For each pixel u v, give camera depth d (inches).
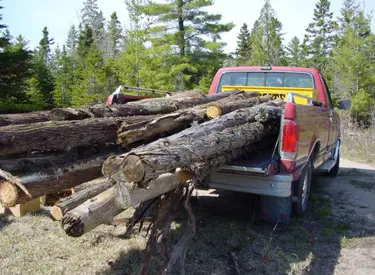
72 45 2266.2
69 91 1310.3
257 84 244.5
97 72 1019.3
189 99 187.6
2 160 101.3
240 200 210.7
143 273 108.0
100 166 123.0
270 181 147.4
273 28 1039.0
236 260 133.5
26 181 97.8
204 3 1045.2
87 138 116.5
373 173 329.1
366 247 154.2
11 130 97.4
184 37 1088.8
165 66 1050.1
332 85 1049.5
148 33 1000.9
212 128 129.5
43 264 125.9
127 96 219.8
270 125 169.5
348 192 250.1
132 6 884.6
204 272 124.4
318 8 2023.9
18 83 899.4
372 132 553.0
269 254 140.3
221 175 152.8
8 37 931.3
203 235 155.0
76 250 137.6
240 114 151.0
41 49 2315.5
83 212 85.1
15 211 169.3
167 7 1017.5
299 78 236.4
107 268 125.6
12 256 130.3
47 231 153.9
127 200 89.2
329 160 274.2
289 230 167.9
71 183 113.3
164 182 102.9
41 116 127.6
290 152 150.7
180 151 100.0
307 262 137.8
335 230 172.9
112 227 159.5
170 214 114.3
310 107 178.1
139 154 85.3
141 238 149.5
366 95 927.7
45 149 108.0
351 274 131.0
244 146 153.9
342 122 660.7
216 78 255.1
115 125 125.3
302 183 175.5
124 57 915.4
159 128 127.0
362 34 1016.9
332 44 1891.0
